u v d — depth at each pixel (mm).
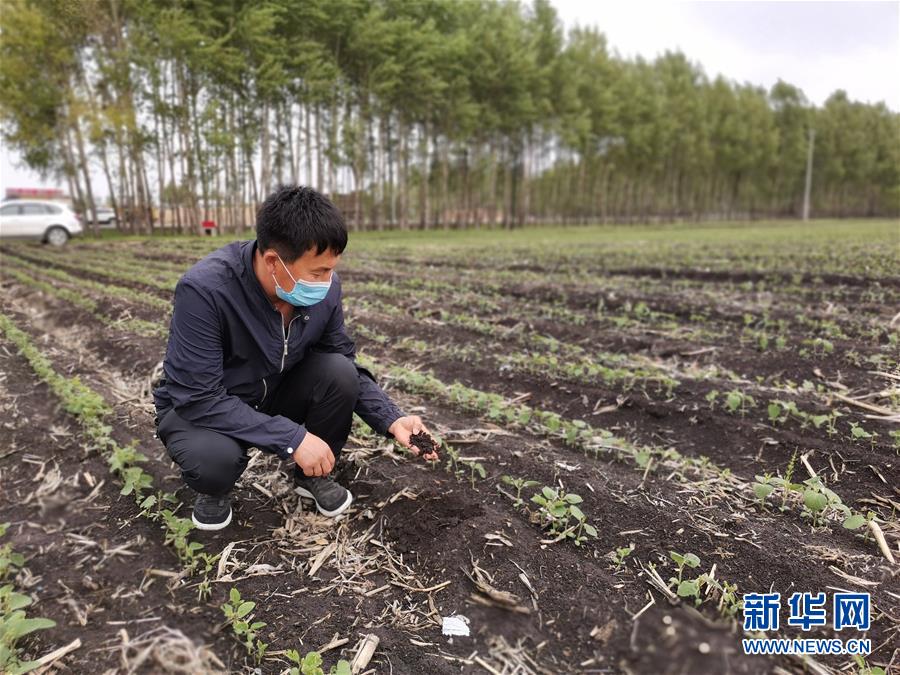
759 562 2207
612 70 35031
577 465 2914
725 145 45438
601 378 4098
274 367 2352
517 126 29406
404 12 23625
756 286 7527
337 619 1978
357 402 2547
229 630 1904
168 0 16422
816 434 3213
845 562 2213
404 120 25953
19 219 15781
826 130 53750
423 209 28000
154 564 2215
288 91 20375
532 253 12727
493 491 2688
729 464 3023
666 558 2229
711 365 4336
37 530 2449
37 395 3943
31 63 15469
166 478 2820
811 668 1764
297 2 18938
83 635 1883
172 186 19406
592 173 40375
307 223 1923
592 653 1821
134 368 4480
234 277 2139
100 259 11820
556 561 2195
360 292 7492
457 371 4414
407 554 2289
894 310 5746
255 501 2658
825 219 53969
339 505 2533
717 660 1779
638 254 12047
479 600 2037
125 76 16000
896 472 2805
